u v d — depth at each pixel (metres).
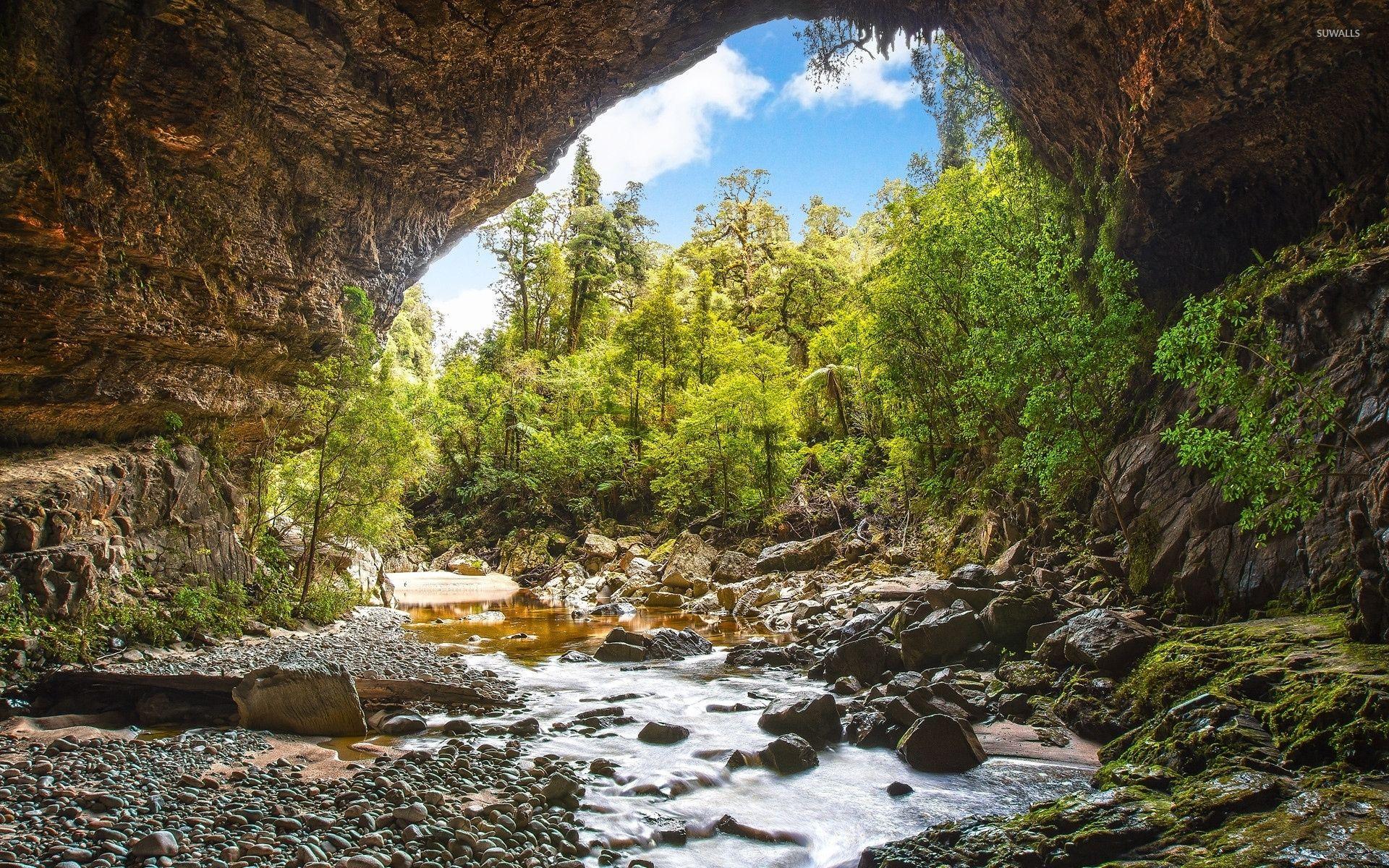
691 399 39.19
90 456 14.56
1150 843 5.60
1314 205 14.06
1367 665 7.20
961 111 23.05
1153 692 8.99
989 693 11.28
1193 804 5.88
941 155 24.70
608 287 60.22
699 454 36.97
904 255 23.20
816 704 10.15
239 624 15.82
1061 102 17.44
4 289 12.35
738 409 35.81
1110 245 17.27
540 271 58.69
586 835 6.89
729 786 8.37
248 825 6.58
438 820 6.88
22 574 11.73
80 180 12.64
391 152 18.73
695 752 9.45
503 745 9.70
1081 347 13.76
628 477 42.78
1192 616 11.30
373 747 9.34
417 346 63.94
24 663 10.77
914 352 22.98
